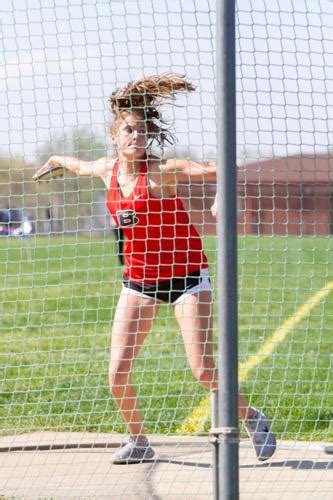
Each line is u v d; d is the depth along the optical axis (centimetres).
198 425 1806
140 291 1465
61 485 1407
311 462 1534
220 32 1162
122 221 1434
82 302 3997
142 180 1410
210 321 1448
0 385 2158
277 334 2970
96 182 2562
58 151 1425
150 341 2875
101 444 1638
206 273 1466
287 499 1348
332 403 1948
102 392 2086
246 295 4128
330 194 1673
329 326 3167
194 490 1382
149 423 1762
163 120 1394
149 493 1366
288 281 4784
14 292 4478
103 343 2828
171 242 1440
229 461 1180
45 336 3025
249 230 4019
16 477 1447
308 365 2441
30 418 1847
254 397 2003
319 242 6350
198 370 1445
